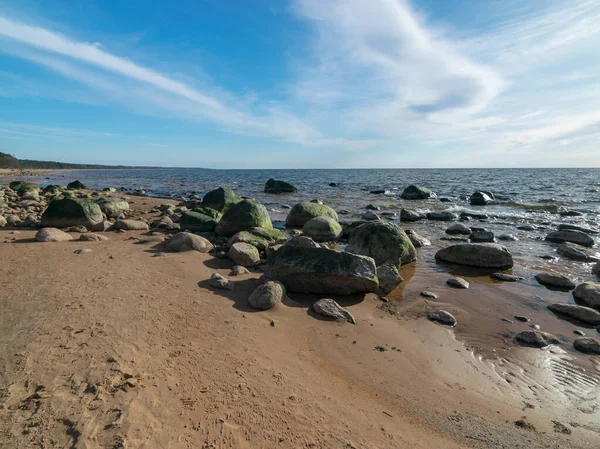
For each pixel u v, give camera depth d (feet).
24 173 274.16
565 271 32.22
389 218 62.85
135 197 95.81
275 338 18.31
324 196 103.55
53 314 18.24
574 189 114.11
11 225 45.37
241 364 15.39
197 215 46.24
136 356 14.97
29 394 12.19
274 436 11.47
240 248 31.55
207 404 12.60
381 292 26.55
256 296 21.99
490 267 33.17
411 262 35.12
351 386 14.89
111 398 12.26
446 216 60.80
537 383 15.97
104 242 36.52
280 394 13.61
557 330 21.11
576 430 12.90
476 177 207.92
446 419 13.25
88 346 15.34
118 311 19.17
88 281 23.47
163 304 20.76
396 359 17.40
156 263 28.76
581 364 17.57
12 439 10.33
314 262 25.17
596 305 24.12
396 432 12.26
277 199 95.20
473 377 16.29
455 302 25.14
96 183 174.81
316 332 19.51
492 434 12.51
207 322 19.10
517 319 22.50
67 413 11.43
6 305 19.15
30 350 14.75
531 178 190.39
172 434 11.09
